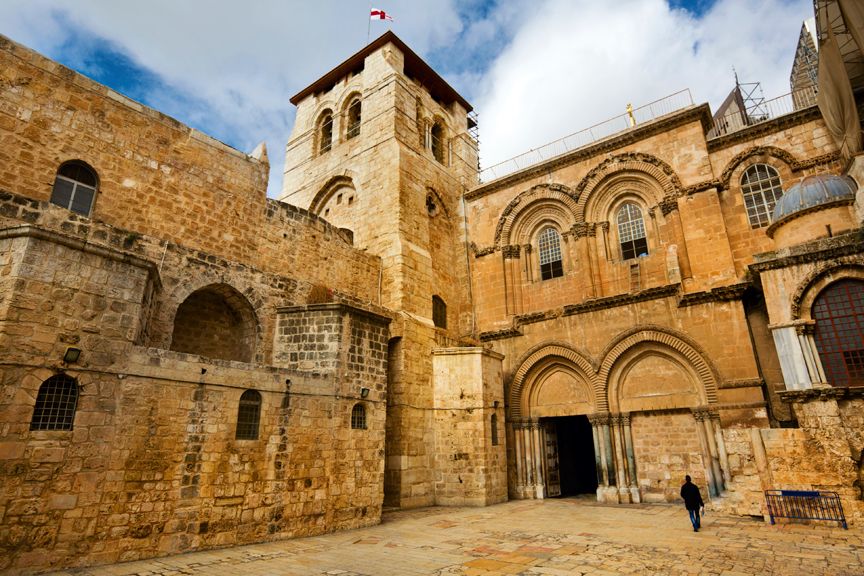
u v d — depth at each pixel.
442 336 25.77
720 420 19.61
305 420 14.87
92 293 11.17
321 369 16.36
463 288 29.02
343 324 16.77
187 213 17.33
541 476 23.83
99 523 10.26
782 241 18.91
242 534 12.59
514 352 25.95
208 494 12.14
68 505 9.92
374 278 24.52
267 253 19.55
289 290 19.58
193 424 12.22
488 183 29.91
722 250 21.58
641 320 22.55
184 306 17.19
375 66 30.98
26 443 9.62
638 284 23.70
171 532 11.30
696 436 20.88
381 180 27.19
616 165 25.42
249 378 13.67
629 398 22.58
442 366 23.45
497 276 28.14
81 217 13.88
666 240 23.48
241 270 17.94
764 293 17.78
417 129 29.86
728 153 23.23
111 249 11.59
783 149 21.98
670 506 19.89
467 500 21.17
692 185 22.92
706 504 19.41
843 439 15.11
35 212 13.02
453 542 13.24
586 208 26.03
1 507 9.12
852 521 14.40
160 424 11.62
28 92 14.35
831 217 17.70
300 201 32.31
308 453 14.70
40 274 10.47
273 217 20.14
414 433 21.81
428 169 29.56
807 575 9.68
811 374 16.19
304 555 11.62
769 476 16.02
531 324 25.83
